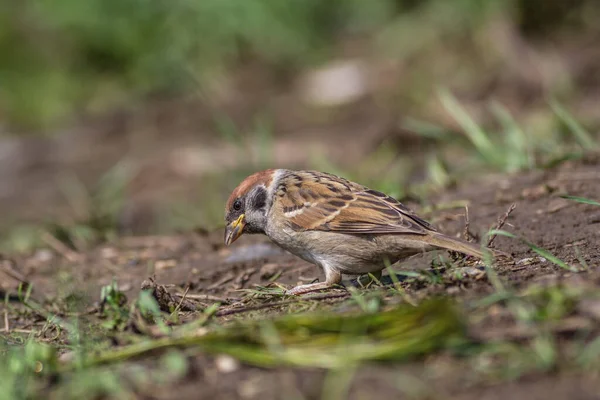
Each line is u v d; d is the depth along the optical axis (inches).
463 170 534.6
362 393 224.1
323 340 248.5
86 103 889.5
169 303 336.8
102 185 681.0
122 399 237.6
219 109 823.1
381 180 563.8
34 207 664.4
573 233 366.3
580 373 221.9
